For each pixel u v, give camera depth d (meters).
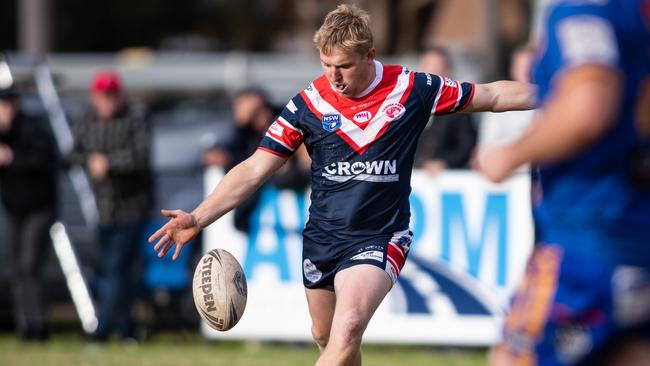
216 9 92.00
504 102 16.95
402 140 16.81
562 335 10.83
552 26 10.39
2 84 35.22
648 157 10.45
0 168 32.00
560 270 10.85
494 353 11.62
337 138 16.72
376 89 16.70
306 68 48.84
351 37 15.94
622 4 10.23
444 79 17.02
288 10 92.12
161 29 90.44
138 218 31.59
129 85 48.47
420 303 30.12
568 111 9.59
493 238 29.80
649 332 10.69
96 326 32.09
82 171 34.75
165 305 34.41
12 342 32.66
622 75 10.05
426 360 28.53
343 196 16.83
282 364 27.27
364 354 30.00
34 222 32.09
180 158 37.00
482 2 53.78
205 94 48.38
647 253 10.56
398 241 16.86
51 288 34.69
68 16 85.06
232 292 16.34
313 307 17.62
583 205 10.73
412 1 79.25
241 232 30.78
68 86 48.16
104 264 31.88
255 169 16.94
